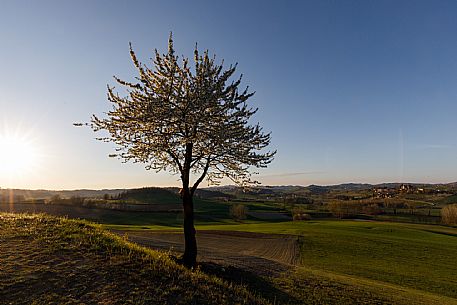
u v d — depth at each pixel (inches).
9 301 323.3
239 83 631.8
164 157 649.0
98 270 410.0
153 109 562.9
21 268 396.8
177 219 3309.5
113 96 579.2
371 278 990.4
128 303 339.6
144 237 1567.4
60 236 531.2
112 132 572.1
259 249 1434.5
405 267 1211.9
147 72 608.7
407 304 631.2
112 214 3255.4
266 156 648.4
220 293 415.5
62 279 377.7
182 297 374.9
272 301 489.7
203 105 574.9
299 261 1185.4
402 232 2379.4
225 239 1732.3
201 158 637.3
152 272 423.2
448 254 1536.7
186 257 622.5
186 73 620.7
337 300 569.6
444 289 944.9
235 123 609.9
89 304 330.0
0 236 514.6
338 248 1540.4
